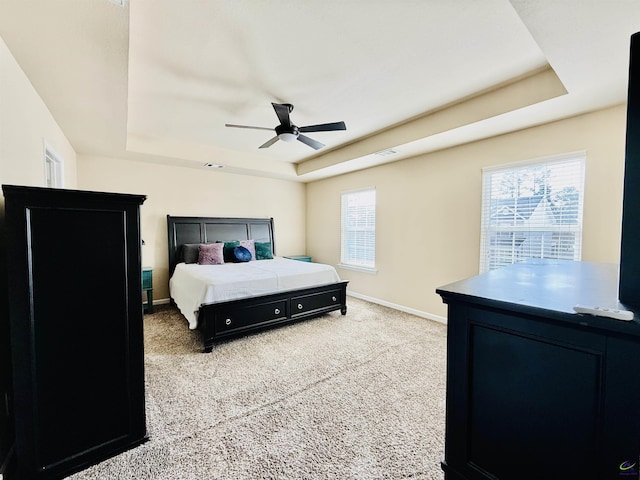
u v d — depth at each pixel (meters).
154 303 4.68
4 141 1.63
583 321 0.72
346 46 2.02
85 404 1.50
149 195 4.62
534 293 0.98
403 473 1.46
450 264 3.72
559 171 2.79
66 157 3.37
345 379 2.37
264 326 3.28
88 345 1.51
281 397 2.12
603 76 1.98
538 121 2.79
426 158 3.96
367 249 4.97
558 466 0.79
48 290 1.41
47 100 2.37
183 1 1.60
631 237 0.84
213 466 1.50
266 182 5.84
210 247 4.59
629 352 0.67
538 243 2.93
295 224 6.27
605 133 2.51
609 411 0.71
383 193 4.59
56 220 1.42
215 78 2.44
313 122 3.45
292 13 1.71
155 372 2.47
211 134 3.93
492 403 0.92
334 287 3.97
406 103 2.93
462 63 2.23
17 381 1.35
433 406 2.02
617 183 2.46
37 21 1.49
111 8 1.42
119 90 2.22
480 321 0.93
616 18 1.44
